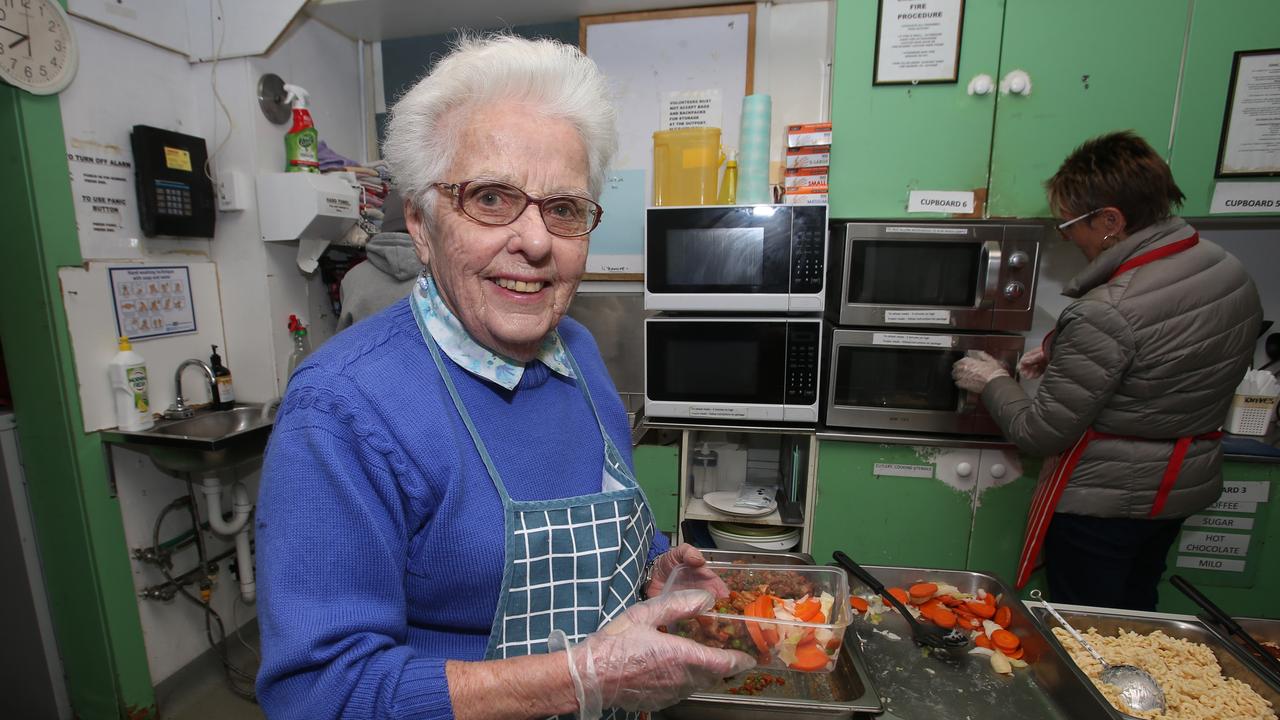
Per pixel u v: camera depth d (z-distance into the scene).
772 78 2.06
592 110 0.66
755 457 2.17
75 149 1.52
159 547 1.71
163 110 1.76
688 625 0.81
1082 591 1.48
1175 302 1.26
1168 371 1.28
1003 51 1.63
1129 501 1.39
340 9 2.03
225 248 1.93
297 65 2.02
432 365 0.65
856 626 1.07
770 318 1.75
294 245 2.02
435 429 0.60
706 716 0.86
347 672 0.51
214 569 1.85
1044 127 1.65
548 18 2.13
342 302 1.86
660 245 1.74
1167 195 1.34
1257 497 1.70
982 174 1.69
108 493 1.62
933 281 1.71
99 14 1.56
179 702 1.81
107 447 1.61
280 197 1.84
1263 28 1.54
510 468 0.67
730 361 1.78
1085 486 1.42
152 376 1.73
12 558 1.61
